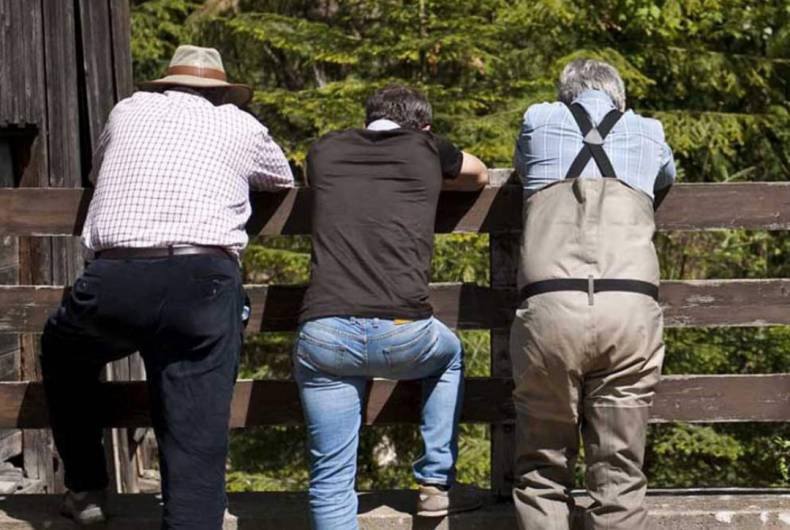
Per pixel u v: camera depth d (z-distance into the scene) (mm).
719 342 20422
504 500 10164
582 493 10133
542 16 20547
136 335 8617
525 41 21562
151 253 8562
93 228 8742
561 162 8906
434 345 9156
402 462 21312
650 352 8625
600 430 8797
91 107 15359
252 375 21844
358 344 8836
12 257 14352
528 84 20281
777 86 22375
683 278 21484
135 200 8625
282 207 9969
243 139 9039
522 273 8805
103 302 8508
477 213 10016
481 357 19641
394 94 9492
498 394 10172
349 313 8812
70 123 14883
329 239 8984
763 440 20594
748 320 10180
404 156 9086
